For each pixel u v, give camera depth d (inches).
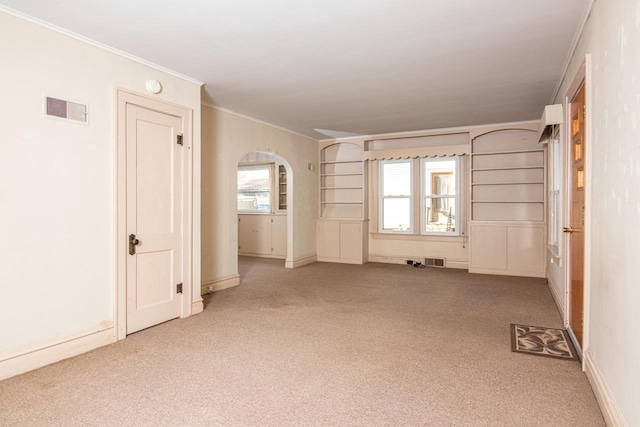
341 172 309.7
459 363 111.0
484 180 262.2
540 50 132.0
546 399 90.3
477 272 256.1
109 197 126.1
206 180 199.3
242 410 85.3
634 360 65.7
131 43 124.0
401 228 296.8
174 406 86.9
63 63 113.3
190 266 157.9
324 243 307.4
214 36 119.9
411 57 138.2
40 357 107.5
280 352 119.2
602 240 89.0
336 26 114.2
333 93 181.8
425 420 81.3
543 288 209.0
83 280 118.6
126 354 117.1
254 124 234.4
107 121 125.4
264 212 342.0
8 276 101.3
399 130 272.4
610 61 82.3
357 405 87.5
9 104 101.1
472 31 117.9
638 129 64.3
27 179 105.0
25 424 79.4
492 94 183.8
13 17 101.9
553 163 197.6
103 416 82.7
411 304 176.9
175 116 151.4
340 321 151.3
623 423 70.1
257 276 246.5
